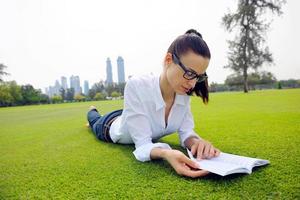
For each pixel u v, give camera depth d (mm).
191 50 1632
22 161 2010
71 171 1668
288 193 1165
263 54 21766
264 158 1695
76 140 2846
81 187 1382
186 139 2072
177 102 2014
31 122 5395
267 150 1895
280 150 1874
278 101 7383
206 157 1647
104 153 2111
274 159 1660
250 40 21688
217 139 2387
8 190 1400
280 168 1479
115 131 2391
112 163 1789
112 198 1223
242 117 3982
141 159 1776
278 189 1209
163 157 1622
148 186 1338
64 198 1257
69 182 1468
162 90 1947
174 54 1711
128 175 1519
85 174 1588
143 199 1193
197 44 1637
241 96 12008
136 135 1933
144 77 2008
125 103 1997
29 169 1773
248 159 1519
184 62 1653
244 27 21766
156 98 1924
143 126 1931
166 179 1421
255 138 2330
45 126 4434
